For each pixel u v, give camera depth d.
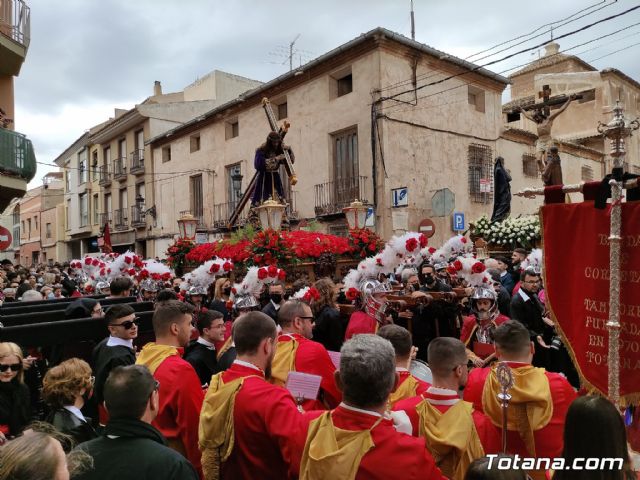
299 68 18.41
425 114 17.28
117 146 30.78
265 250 7.63
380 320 5.02
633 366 2.86
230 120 22.56
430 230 15.71
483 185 18.19
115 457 2.05
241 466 2.53
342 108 17.39
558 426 2.69
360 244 8.55
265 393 2.53
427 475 2.01
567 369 5.72
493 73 19.12
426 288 6.84
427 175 17.23
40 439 1.66
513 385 2.64
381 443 2.02
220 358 3.76
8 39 13.44
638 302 2.85
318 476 2.03
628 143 26.08
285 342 3.57
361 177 16.67
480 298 5.05
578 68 26.69
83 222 35.94
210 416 2.58
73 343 4.50
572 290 3.13
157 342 3.52
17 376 3.47
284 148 11.13
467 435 2.43
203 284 6.55
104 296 7.57
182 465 2.09
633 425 3.13
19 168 13.35
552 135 25.20
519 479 1.67
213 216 23.31
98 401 3.61
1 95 15.00
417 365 3.73
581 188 3.10
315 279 8.09
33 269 20.55
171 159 26.36
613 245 2.83
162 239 26.75
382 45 16.14
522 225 11.64
